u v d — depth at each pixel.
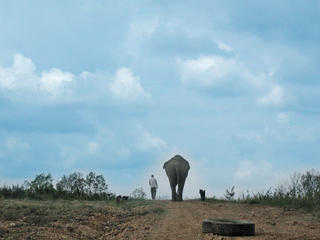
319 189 22.56
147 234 13.09
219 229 12.59
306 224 15.43
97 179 26.77
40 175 25.53
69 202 21.44
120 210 18.81
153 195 32.12
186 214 18.22
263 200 23.27
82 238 12.55
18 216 14.88
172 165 29.50
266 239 11.92
